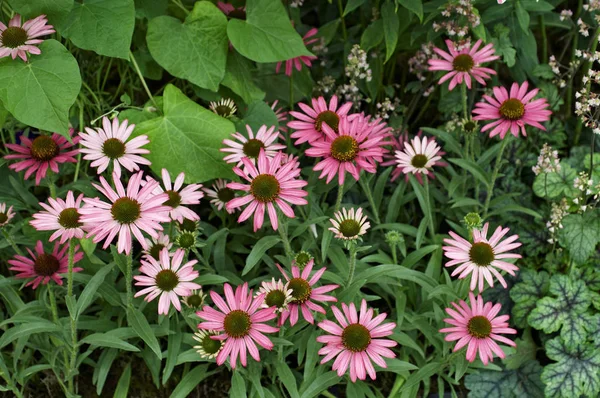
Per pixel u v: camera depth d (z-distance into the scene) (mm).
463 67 1441
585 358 1428
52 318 1396
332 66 1755
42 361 1439
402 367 1325
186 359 1312
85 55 1614
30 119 1270
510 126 1376
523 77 1666
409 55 1768
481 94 1703
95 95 1573
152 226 1190
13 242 1355
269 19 1449
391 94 1654
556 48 1809
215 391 1438
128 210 1184
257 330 1224
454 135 1614
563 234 1484
